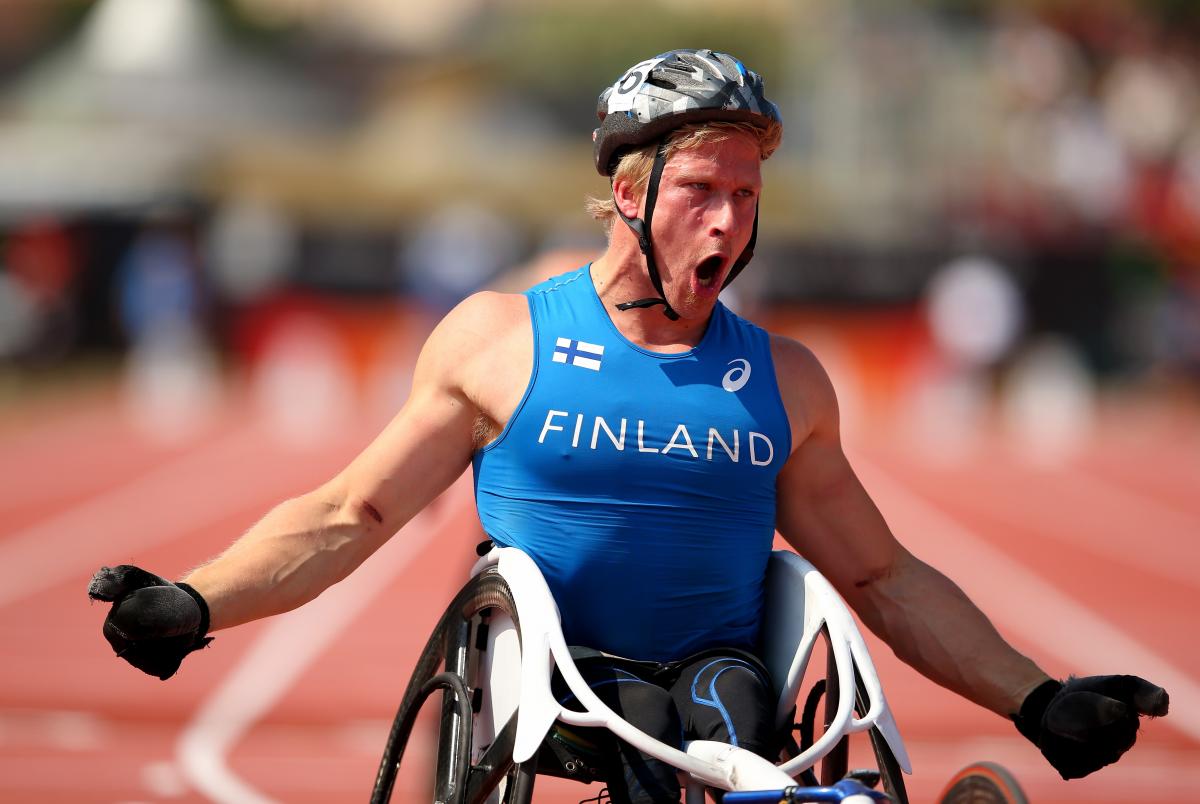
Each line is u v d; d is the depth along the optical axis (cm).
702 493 1030
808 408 1073
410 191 14762
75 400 10138
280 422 9394
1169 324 10806
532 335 1048
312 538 1030
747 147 1015
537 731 930
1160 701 994
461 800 962
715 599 1047
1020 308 10125
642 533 1027
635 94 1022
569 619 1044
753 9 18100
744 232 1020
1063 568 4775
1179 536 5519
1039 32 14850
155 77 16300
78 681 2931
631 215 1034
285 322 10138
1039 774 2358
